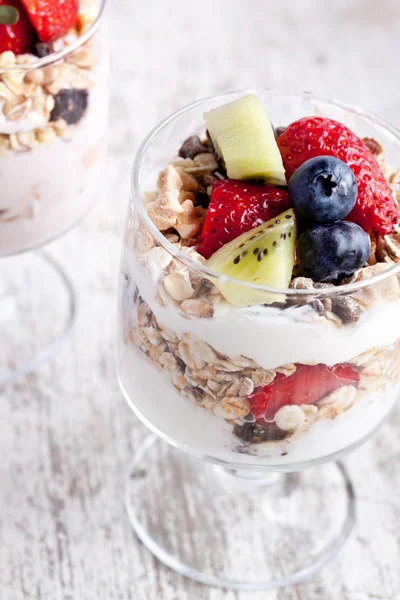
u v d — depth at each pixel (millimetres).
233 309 310
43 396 427
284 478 417
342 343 315
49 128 378
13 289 467
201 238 335
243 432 334
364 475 411
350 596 381
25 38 394
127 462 412
